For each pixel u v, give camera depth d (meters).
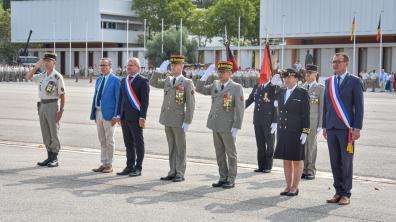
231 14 89.81
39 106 12.61
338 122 9.70
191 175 11.91
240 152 15.26
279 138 10.20
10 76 70.88
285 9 74.88
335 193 10.21
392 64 68.81
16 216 8.39
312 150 11.84
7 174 11.52
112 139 12.02
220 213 8.83
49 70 12.57
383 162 13.85
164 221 8.29
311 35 73.38
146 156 14.33
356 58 71.94
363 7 69.38
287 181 10.21
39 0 96.56
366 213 8.97
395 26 67.19
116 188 10.47
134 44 98.31
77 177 11.41
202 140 17.33
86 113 25.97
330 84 9.88
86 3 92.75
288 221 8.45
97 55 94.75
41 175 11.49
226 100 10.69
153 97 39.09
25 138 17.33
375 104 35.38
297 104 10.06
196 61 84.81
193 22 95.94
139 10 96.69
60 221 8.17
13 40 99.38
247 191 10.47
